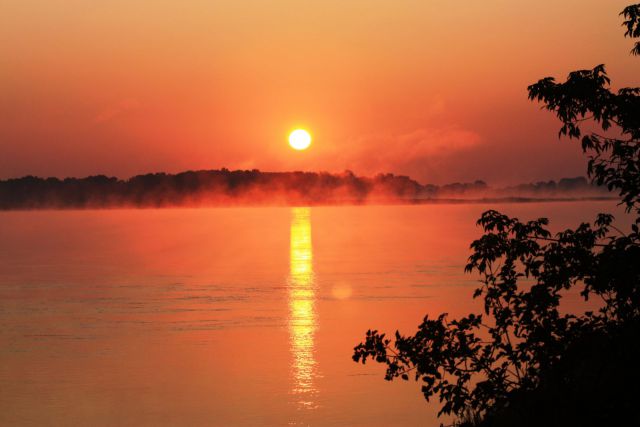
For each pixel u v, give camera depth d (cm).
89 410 4975
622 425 1274
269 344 7275
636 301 1320
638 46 1384
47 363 6562
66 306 10369
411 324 8275
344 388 5381
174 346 7269
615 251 1341
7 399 5322
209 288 12438
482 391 1488
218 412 4862
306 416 4681
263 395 5281
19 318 9269
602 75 1396
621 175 1379
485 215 1553
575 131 1418
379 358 1572
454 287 11806
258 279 13838
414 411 4662
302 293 11494
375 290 11644
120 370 6244
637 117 1370
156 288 12531
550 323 1445
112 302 10738
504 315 1495
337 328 8131
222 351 6975
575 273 1445
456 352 1524
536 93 1432
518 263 12081
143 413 4900
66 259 19800
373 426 4372
